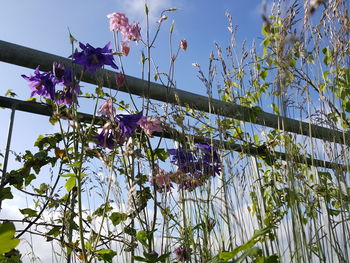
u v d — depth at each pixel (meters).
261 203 0.42
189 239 0.37
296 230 0.32
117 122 0.37
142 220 0.39
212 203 0.38
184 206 0.39
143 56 0.43
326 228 0.38
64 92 0.36
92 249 0.36
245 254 0.20
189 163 0.41
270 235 0.37
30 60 0.41
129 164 0.40
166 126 0.42
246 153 0.45
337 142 0.40
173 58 0.44
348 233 0.36
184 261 0.39
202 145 0.42
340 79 0.43
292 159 0.34
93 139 0.37
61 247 0.43
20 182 0.42
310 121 0.38
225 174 0.40
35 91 0.36
